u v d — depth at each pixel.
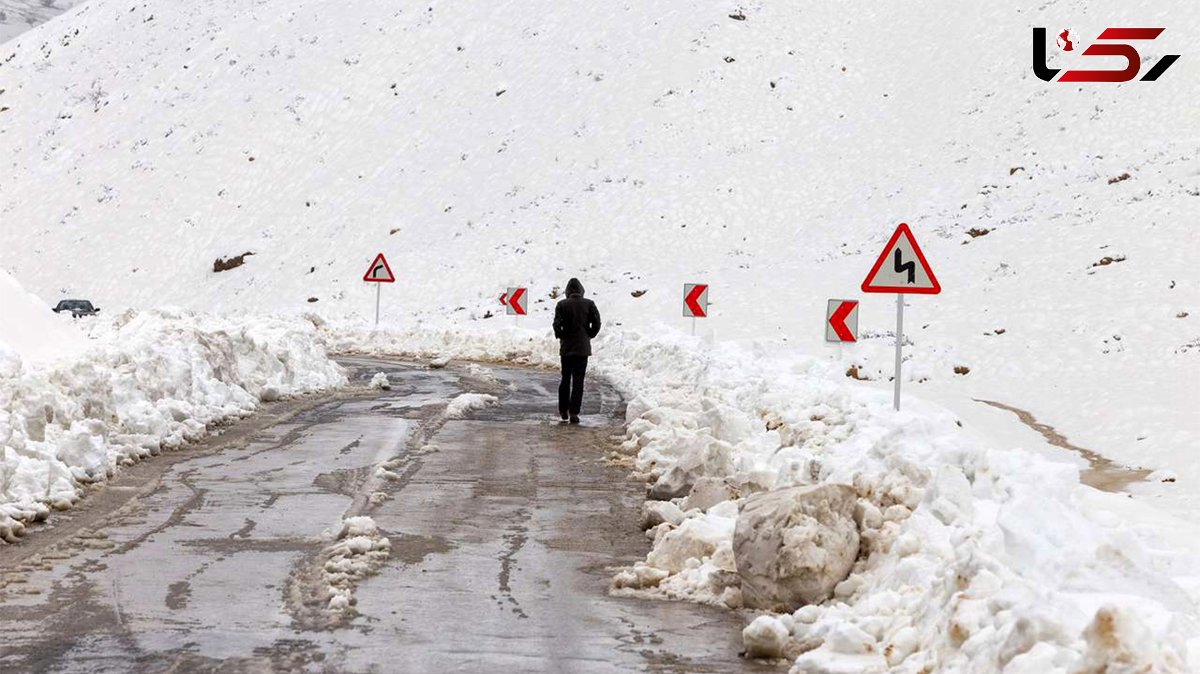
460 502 24.41
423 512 23.22
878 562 16.59
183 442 31.25
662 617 16.22
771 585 16.34
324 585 17.20
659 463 28.55
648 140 127.50
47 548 19.27
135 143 153.62
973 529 14.84
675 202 116.00
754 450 27.50
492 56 152.25
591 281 104.25
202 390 37.50
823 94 132.75
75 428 25.45
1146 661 9.80
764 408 33.09
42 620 15.12
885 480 18.06
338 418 38.09
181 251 131.25
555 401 45.16
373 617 15.65
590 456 31.22
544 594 17.28
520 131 135.62
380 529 21.52
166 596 16.44
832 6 150.00
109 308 124.31
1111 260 71.00
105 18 198.00
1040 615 10.88
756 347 47.19
